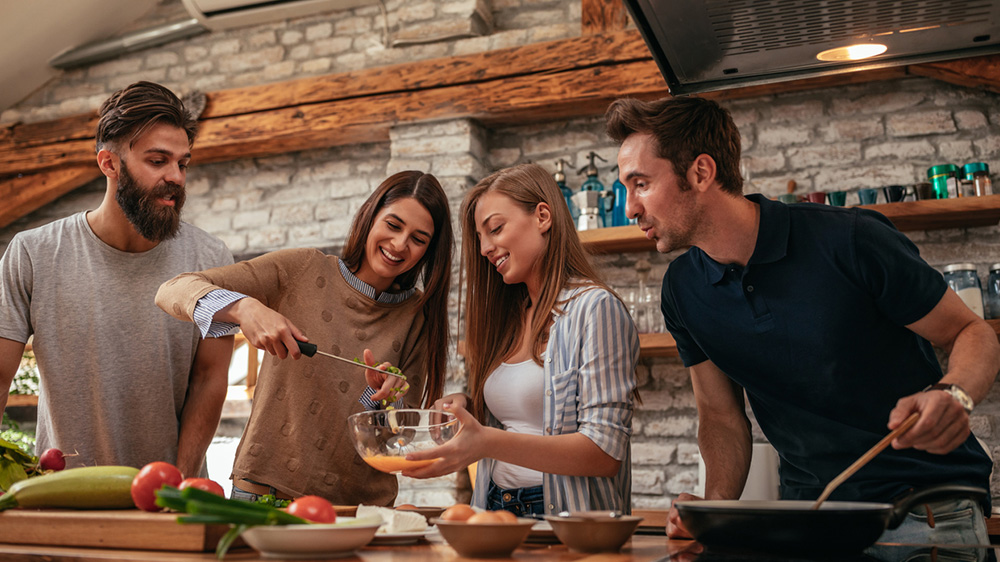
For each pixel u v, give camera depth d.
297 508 1.03
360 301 1.87
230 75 4.70
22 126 4.73
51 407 1.89
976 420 3.22
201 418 1.99
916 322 1.49
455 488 3.63
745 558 1.01
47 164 4.63
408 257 1.87
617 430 1.43
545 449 1.34
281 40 4.66
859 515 0.96
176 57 4.82
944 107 3.52
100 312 1.92
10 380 1.88
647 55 3.72
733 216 1.58
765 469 2.94
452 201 3.92
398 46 4.28
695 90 1.71
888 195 3.30
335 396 1.79
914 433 1.09
